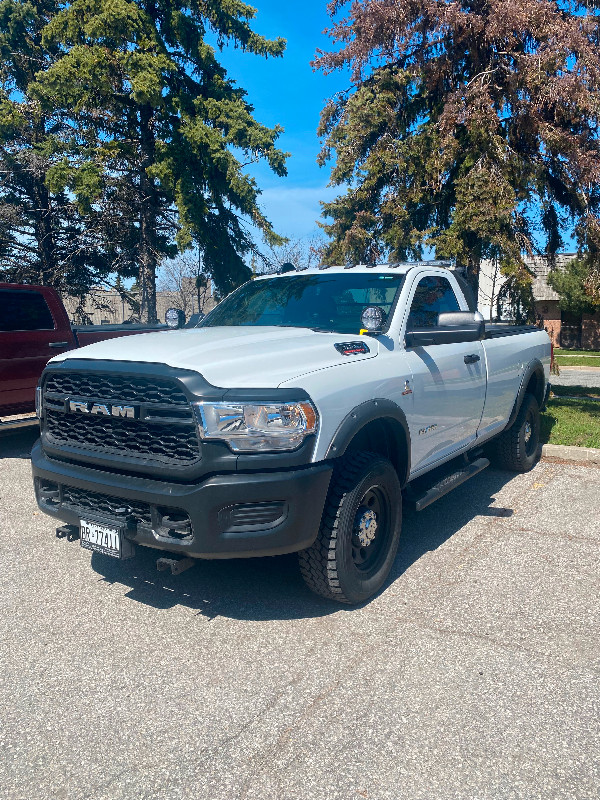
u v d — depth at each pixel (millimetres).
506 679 3102
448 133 10672
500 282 12094
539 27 9969
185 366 3391
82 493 3787
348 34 11344
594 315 32625
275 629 3615
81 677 3164
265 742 2670
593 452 7215
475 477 6703
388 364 4164
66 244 27906
